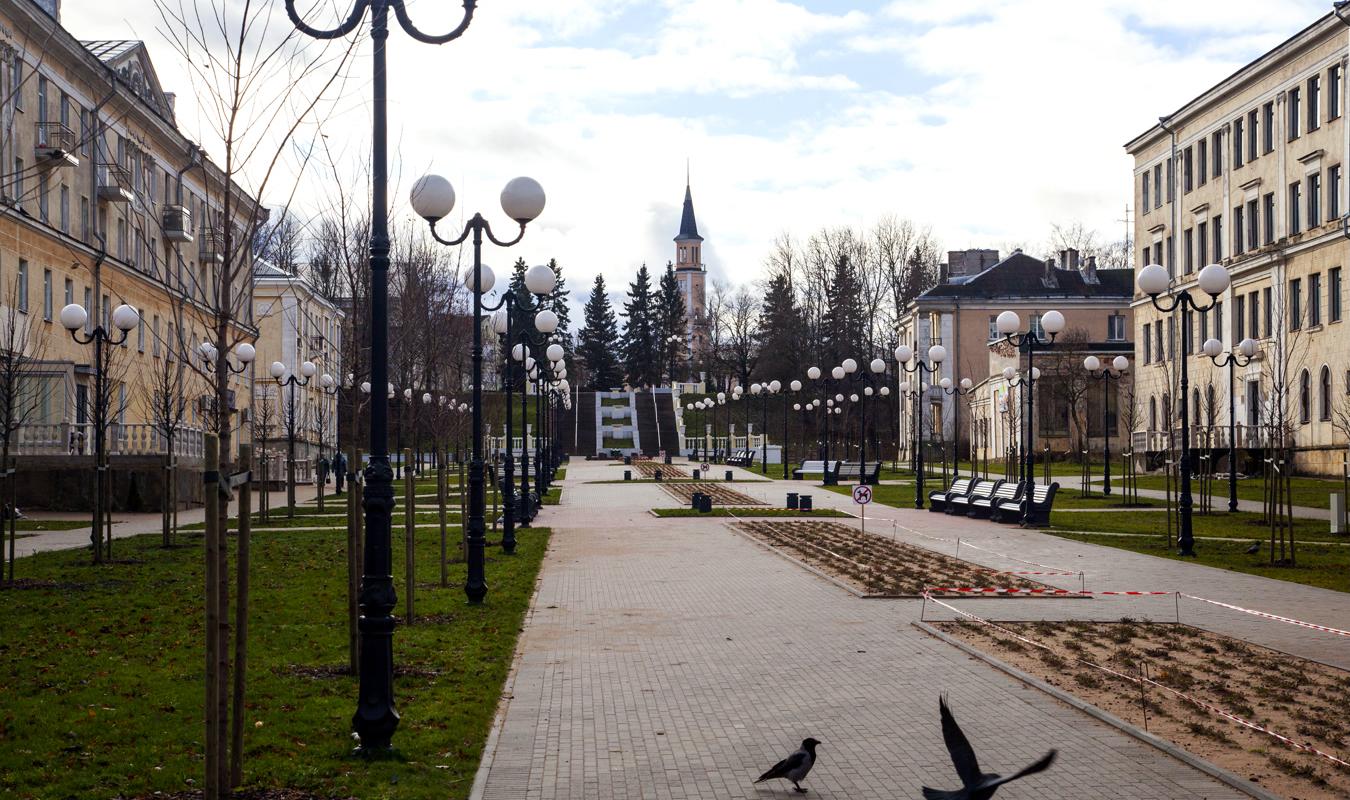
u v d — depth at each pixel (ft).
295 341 211.82
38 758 27.96
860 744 30.25
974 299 305.53
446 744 29.78
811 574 68.03
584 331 524.11
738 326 410.93
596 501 145.28
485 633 46.37
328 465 197.26
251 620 49.21
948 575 66.23
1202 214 212.02
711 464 290.76
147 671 38.17
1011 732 31.27
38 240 131.34
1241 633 46.62
